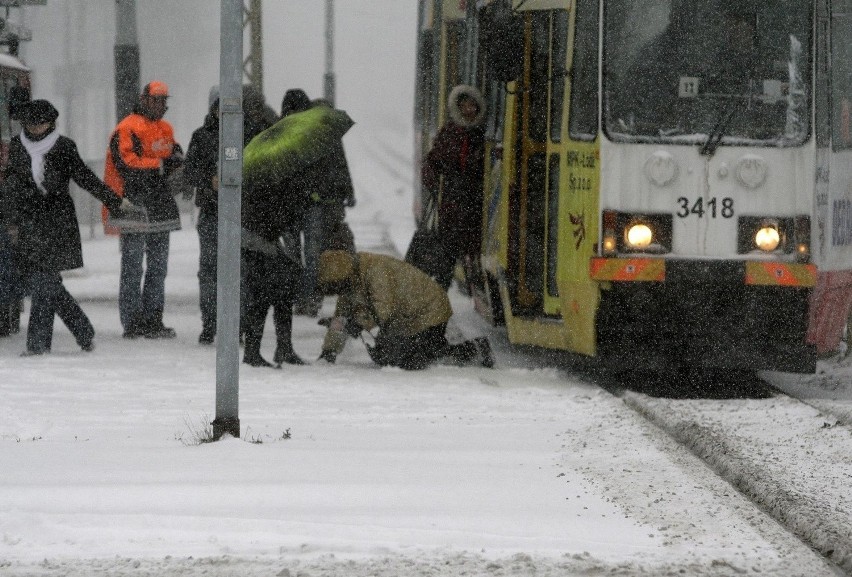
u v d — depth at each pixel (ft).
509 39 132.05
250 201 135.33
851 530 72.18
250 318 137.39
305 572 62.44
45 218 141.69
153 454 89.81
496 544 68.39
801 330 125.29
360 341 159.22
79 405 112.37
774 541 70.33
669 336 124.26
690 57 127.34
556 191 136.15
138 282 158.71
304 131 136.36
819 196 130.52
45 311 143.33
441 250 163.02
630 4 127.54
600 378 135.44
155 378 127.95
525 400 117.29
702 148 125.49
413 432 100.68
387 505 76.02
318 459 88.43
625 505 77.25
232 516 72.79
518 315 140.15
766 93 127.44
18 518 71.05
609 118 125.90
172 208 158.61
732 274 124.06
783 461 90.68
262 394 119.24
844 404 113.80
